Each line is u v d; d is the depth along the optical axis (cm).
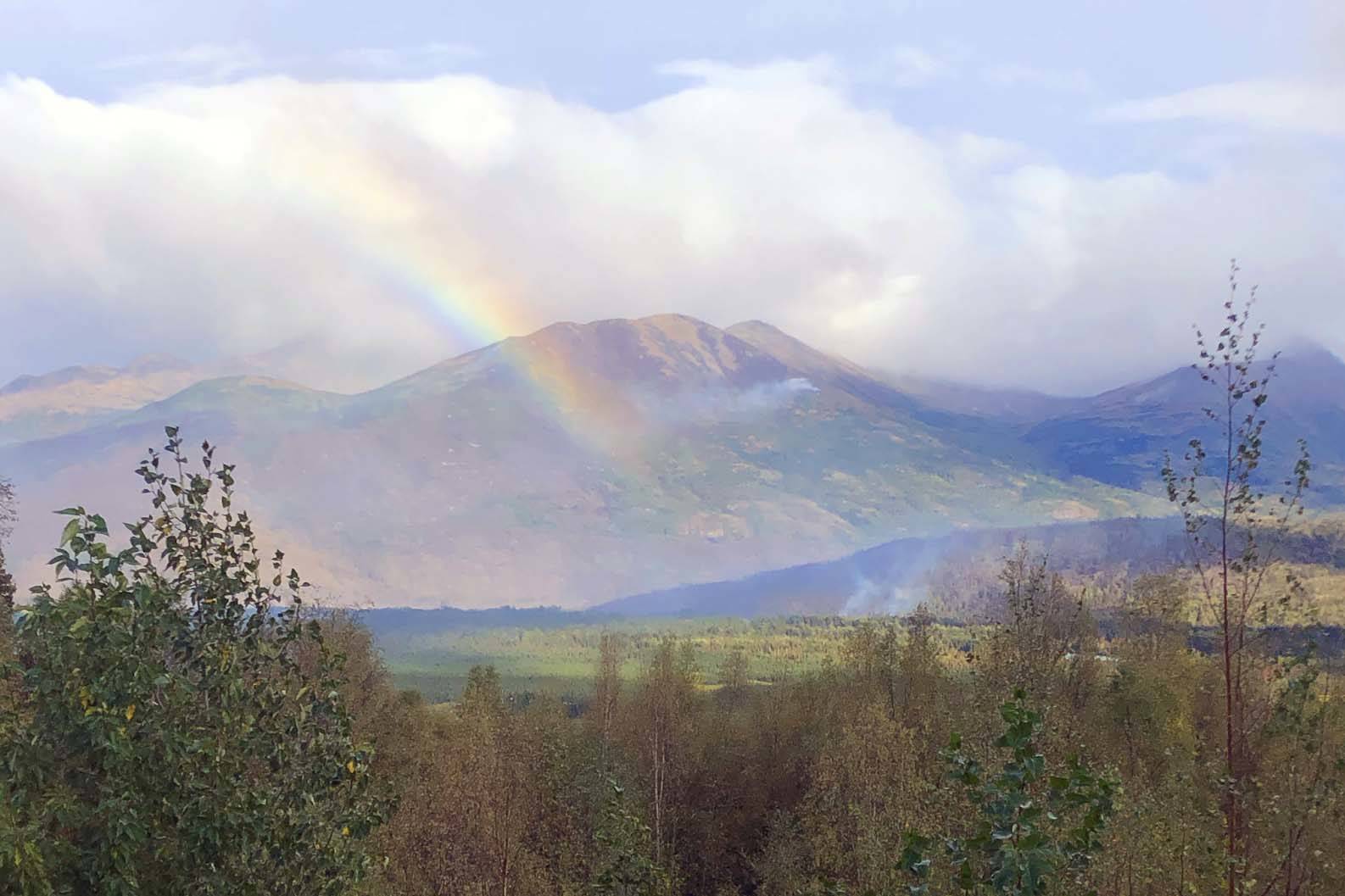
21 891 1160
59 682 1286
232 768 1391
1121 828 1988
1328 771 1934
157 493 1444
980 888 1069
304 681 1539
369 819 1534
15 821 1189
